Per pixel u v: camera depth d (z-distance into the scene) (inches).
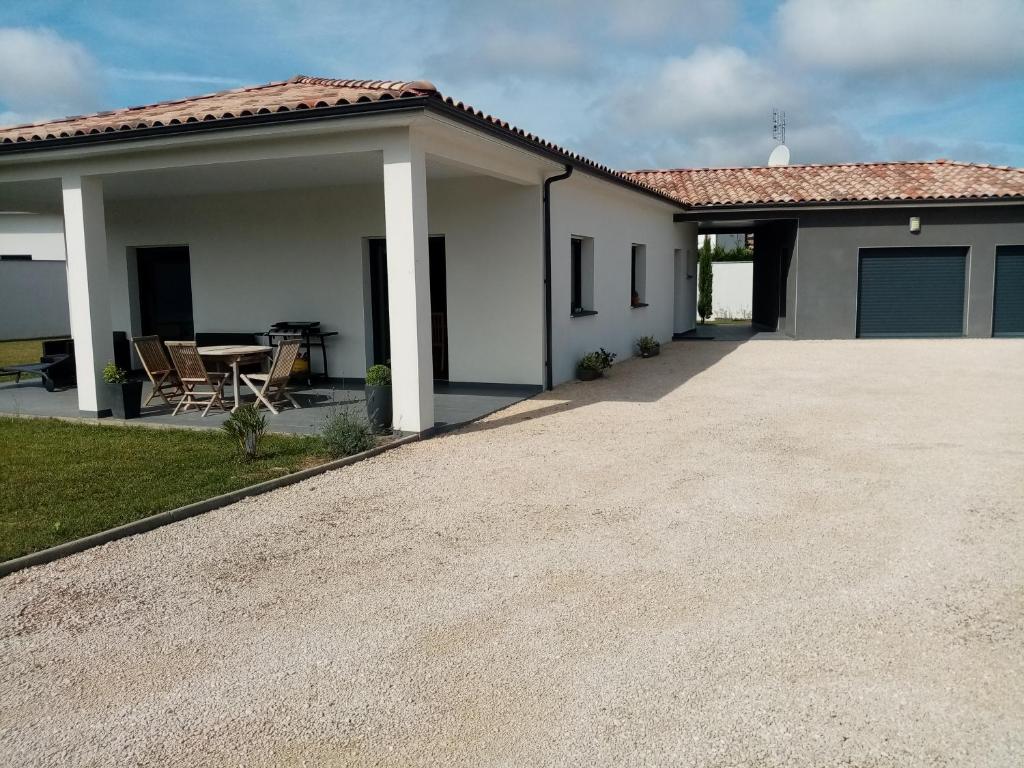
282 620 155.2
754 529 203.5
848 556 183.3
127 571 180.9
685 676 131.3
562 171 423.8
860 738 113.6
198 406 386.3
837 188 743.1
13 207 522.0
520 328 441.4
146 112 381.7
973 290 710.5
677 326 823.1
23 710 125.2
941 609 154.4
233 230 493.7
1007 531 198.8
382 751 113.2
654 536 199.3
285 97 345.4
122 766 110.8
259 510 224.8
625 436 317.7
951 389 431.8
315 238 474.0
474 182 440.8
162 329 542.3
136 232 522.9
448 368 465.7
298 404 394.0
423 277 311.3
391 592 167.6
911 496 230.4
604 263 550.0
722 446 298.0
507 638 146.0
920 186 726.5
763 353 631.2
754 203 718.5
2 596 167.9
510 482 251.4
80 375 362.9
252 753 113.3
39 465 269.4
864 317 736.3
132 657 141.4
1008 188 692.1
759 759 109.4
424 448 299.6
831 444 299.6
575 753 111.7
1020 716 118.0
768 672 132.0
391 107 278.4
